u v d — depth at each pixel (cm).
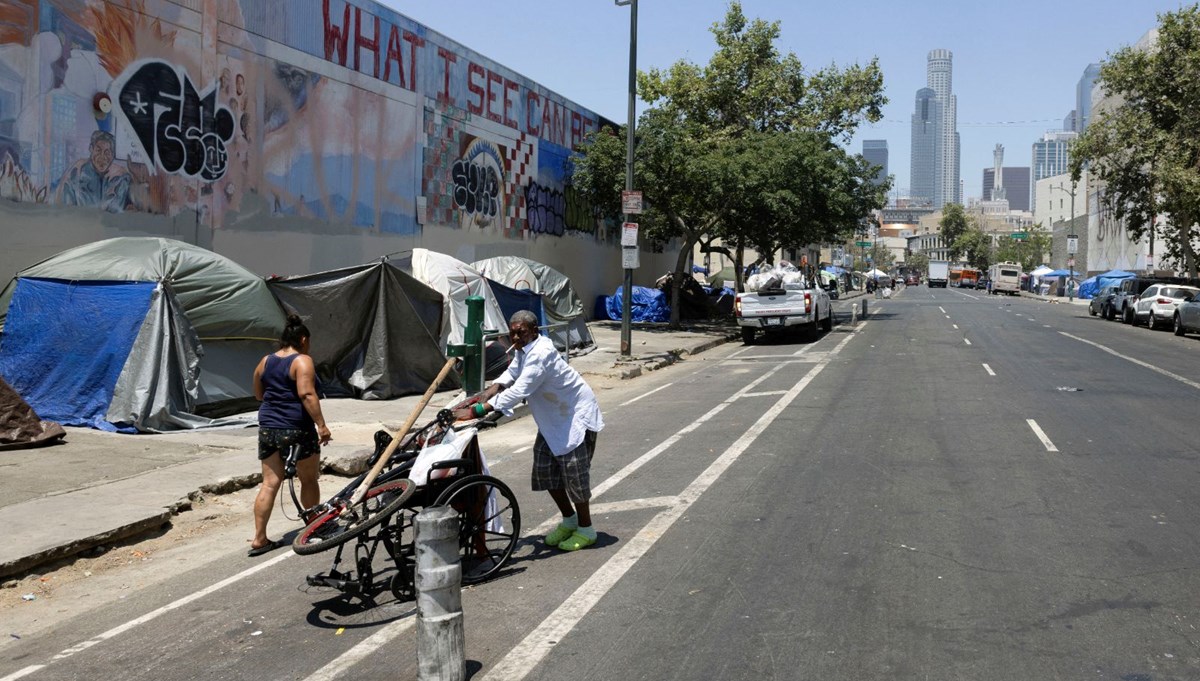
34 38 1343
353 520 586
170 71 1558
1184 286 3209
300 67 1845
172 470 937
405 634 538
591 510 802
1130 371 1847
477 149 2561
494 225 2672
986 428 1175
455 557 465
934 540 692
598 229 3519
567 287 2366
